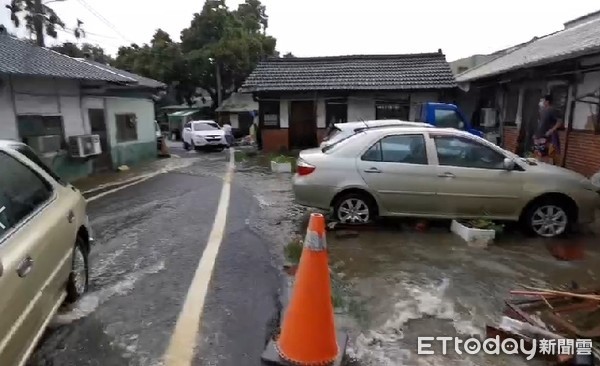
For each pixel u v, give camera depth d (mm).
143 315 3805
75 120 11875
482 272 4719
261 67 18094
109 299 4109
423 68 16906
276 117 17438
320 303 2943
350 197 6184
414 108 16391
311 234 2941
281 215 7297
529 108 11734
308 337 2939
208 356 3205
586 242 5715
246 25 34656
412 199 6027
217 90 32281
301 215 7277
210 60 31828
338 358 3016
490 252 5332
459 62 21812
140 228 6555
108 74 12359
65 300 3924
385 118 16688
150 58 32406
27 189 3338
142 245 5723
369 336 3449
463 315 3785
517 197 5840
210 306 3975
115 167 13820
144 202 8508
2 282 2357
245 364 3111
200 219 7082
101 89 12836
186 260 5156
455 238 5852
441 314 3799
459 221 6035
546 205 5871
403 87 15758
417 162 6031
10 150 3416
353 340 3385
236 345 3344
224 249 5543
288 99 17047
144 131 16203
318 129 17000
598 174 7578
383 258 5145
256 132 21062
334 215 6297
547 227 5902
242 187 10094
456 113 12195
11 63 9047
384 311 3852
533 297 4062
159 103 39656
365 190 6117
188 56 32094
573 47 8523
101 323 3664
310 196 6230
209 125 22641
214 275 4691
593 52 6867
